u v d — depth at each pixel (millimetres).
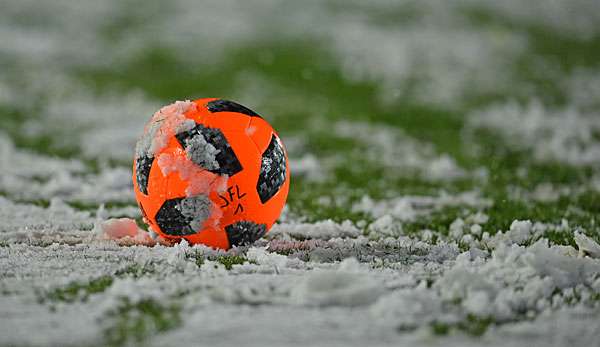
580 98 46844
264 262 12297
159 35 70625
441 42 65000
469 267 12000
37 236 14531
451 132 36938
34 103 44375
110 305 9500
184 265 11891
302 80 53469
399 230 16594
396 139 35031
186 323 9031
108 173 24266
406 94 48188
